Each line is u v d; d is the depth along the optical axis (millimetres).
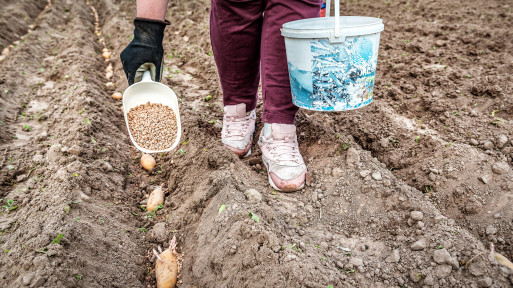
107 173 2480
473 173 2160
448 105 2863
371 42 1814
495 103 2838
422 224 1864
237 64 2240
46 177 2377
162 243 2064
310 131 2598
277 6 1968
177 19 5586
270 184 2242
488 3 4855
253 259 1708
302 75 1893
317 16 2082
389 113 2889
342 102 1911
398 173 2408
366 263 1761
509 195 2008
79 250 1785
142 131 2025
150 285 1893
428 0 5195
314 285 1571
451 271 1650
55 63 4406
